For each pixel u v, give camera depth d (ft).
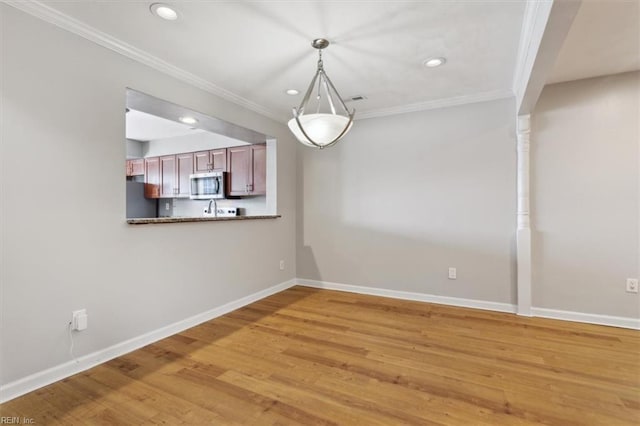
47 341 6.49
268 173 13.99
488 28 7.13
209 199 17.34
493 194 11.16
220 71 9.29
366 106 12.36
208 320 10.21
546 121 10.30
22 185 6.17
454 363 7.32
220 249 10.81
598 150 9.77
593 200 9.84
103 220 7.46
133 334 8.07
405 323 9.89
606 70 9.32
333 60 8.65
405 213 12.61
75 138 6.95
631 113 9.45
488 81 10.04
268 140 13.96
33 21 6.28
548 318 10.32
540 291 10.48
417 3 6.25
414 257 12.47
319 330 9.34
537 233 10.48
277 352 7.91
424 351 7.94
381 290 13.12
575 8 5.04
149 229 8.50
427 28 7.13
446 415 5.49
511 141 10.89
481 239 11.36
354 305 11.79
